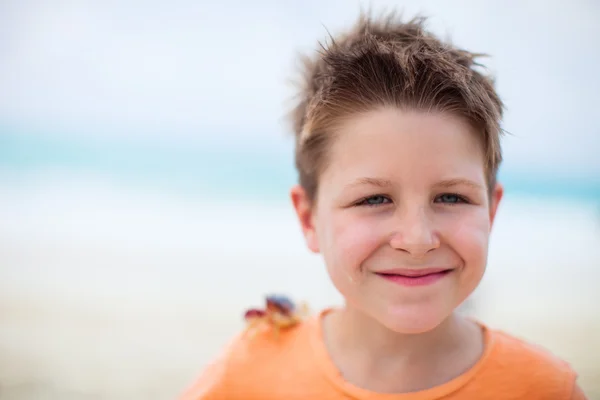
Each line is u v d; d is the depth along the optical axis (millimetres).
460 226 1220
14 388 4176
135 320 5953
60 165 15469
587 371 4438
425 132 1205
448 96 1243
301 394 1398
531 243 10258
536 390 1317
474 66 1482
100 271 8031
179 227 11484
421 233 1175
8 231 10297
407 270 1216
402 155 1200
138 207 12906
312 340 1476
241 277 7871
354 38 1578
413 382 1335
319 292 6961
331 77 1365
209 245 10094
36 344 5164
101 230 10828
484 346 1383
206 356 4977
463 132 1243
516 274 8188
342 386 1367
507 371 1340
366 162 1233
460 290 1251
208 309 6410
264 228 11719
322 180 1374
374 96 1252
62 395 4082
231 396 1465
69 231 10555
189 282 7570
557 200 13805
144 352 5055
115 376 4473
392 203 1236
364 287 1271
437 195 1223
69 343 5223
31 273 7730
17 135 16891
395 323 1232
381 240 1228
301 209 1555
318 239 1434
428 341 1348
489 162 1334
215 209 13227
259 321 1571
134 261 8711
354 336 1409
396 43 1432
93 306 6391
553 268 8531
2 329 5527
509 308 6492
